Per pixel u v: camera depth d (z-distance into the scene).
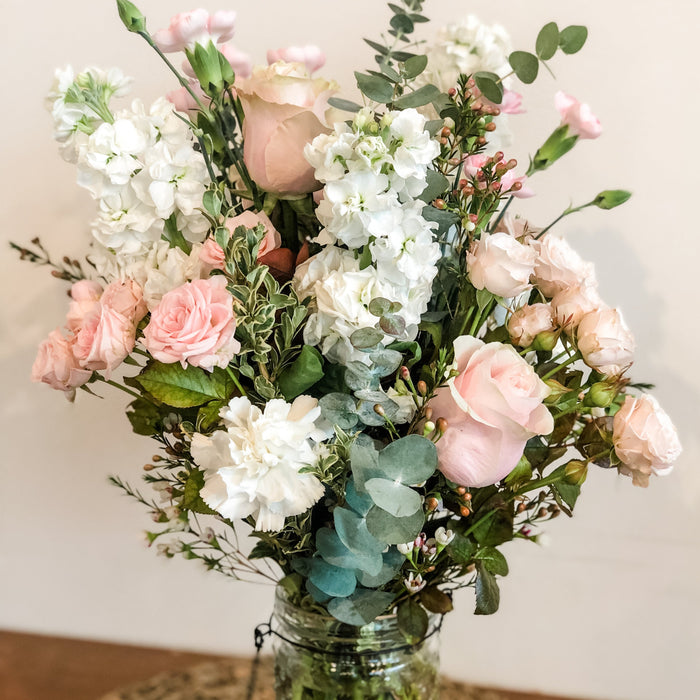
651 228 0.92
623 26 0.88
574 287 0.63
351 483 0.60
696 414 0.96
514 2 0.89
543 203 0.93
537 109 0.91
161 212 0.62
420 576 0.64
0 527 1.14
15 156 1.01
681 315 0.94
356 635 0.69
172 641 1.15
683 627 1.01
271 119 0.62
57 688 1.05
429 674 0.75
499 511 0.65
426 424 0.56
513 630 1.06
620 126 0.90
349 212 0.56
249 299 0.56
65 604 1.16
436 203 0.62
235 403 0.58
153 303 0.61
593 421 0.65
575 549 1.02
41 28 0.97
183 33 0.64
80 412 1.07
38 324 1.06
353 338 0.56
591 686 1.05
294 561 0.66
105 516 1.11
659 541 1.00
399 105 0.63
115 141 0.61
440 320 0.67
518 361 0.57
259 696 1.02
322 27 0.93
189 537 1.08
